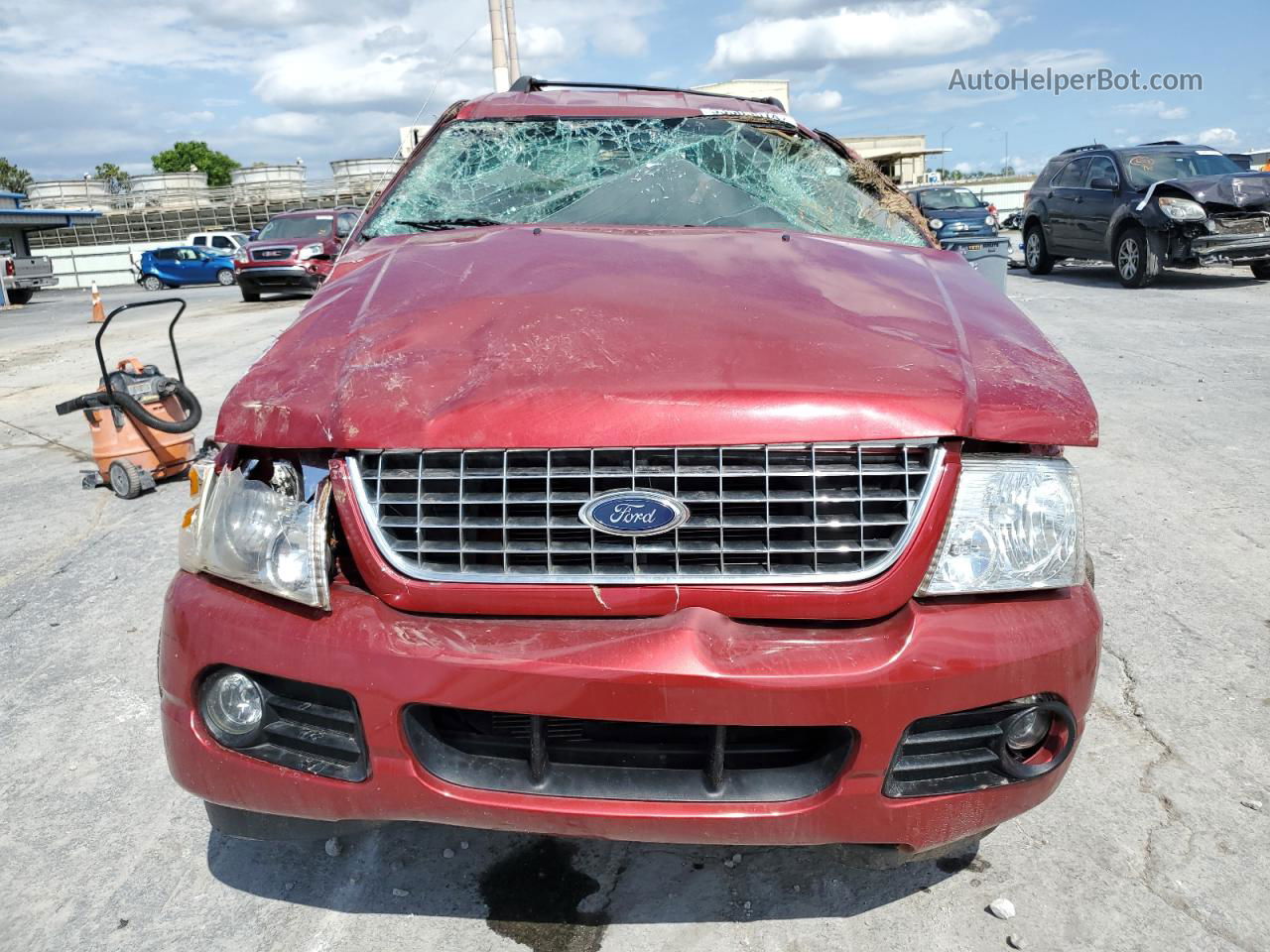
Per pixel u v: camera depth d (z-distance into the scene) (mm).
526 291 2111
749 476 1681
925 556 1706
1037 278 15023
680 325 1923
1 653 3336
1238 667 3062
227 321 14859
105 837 2361
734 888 2168
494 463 1695
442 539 1712
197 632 1783
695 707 1599
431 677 1631
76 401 5016
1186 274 14492
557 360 1805
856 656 1638
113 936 2039
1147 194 12578
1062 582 1795
